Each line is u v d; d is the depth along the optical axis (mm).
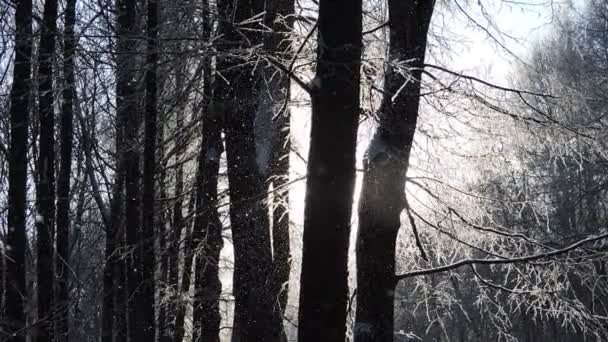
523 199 9328
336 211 5492
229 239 12562
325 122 5566
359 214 7398
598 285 8203
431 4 7508
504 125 8055
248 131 8031
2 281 9852
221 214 10766
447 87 7336
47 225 10266
